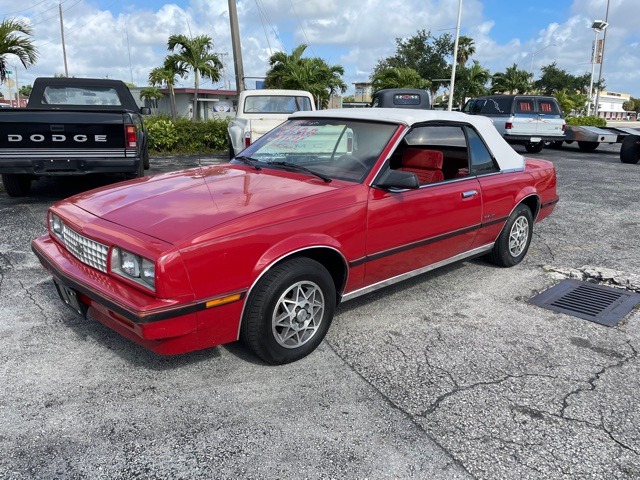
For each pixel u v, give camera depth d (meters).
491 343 3.81
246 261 3.06
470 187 4.55
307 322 3.46
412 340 3.83
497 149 5.00
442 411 2.98
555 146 20.17
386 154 3.88
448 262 4.65
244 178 3.92
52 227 3.79
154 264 2.79
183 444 2.66
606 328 4.11
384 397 3.10
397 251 3.98
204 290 2.92
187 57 30.94
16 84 24.81
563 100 45.22
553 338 3.92
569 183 11.02
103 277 3.13
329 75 28.88
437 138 4.67
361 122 4.23
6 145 6.83
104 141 7.14
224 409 2.95
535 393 3.18
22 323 3.88
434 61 43.97
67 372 3.26
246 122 10.64
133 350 3.54
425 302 4.53
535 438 2.77
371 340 3.81
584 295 4.76
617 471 2.55
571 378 3.37
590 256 5.93
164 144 15.23
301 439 2.71
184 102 41.12
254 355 3.52
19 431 2.71
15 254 5.36
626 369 3.50
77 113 6.95
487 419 2.92
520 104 16.91
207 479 2.43
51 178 9.63
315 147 4.25
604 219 7.75
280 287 3.21
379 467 2.53
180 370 3.33
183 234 2.91
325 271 3.47
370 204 3.69
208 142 15.93
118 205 3.45
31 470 2.45
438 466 2.55
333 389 3.17
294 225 3.27
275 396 3.08
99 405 2.95
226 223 3.03
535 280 5.12
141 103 42.66
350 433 2.77
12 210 7.17
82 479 2.41
